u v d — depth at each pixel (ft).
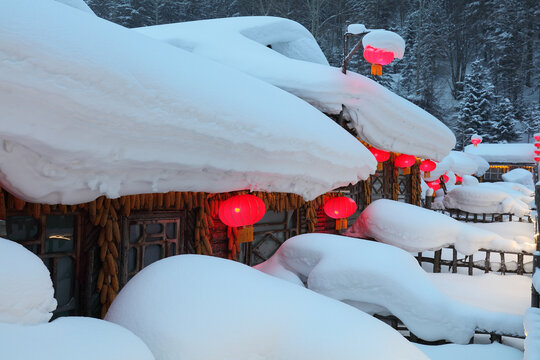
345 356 10.15
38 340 8.07
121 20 114.73
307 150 18.67
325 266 21.72
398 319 20.86
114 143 12.17
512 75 144.66
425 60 137.90
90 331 9.12
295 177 19.36
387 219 32.91
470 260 32.07
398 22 162.81
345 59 29.66
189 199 20.98
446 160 67.51
